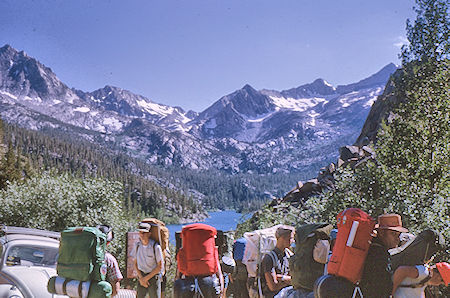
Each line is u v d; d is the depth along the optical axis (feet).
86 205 64.13
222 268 25.88
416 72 39.45
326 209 39.14
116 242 58.85
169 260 26.55
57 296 24.66
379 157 37.96
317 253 16.99
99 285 18.60
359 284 14.75
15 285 24.11
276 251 20.95
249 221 50.37
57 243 27.99
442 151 33.96
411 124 37.04
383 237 17.61
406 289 16.05
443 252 24.94
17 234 27.35
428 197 31.99
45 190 64.39
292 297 17.83
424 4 40.60
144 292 25.67
